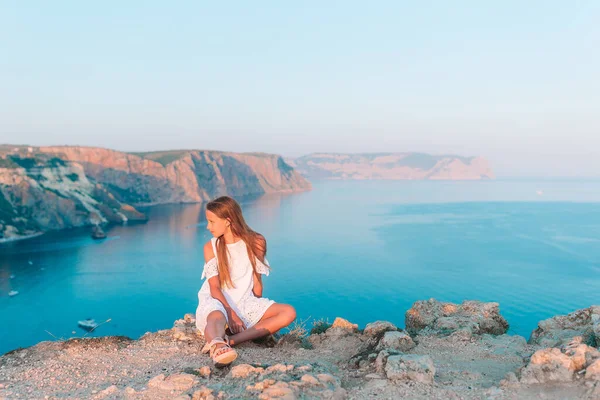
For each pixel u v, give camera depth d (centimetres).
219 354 402
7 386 403
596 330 471
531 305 7131
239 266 511
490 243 13388
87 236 16100
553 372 356
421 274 9650
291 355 484
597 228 16225
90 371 438
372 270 10238
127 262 11725
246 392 352
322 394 344
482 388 361
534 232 15438
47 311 7838
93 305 8212
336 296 8162
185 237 15925
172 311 7950
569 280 8762
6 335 6700
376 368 411
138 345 518
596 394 319
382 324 546
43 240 15212
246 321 502
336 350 508
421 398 344
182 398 340
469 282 8812
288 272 10244
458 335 524
